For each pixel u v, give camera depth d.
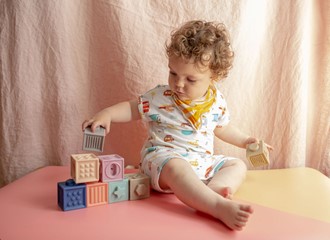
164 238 0.73
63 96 1.16
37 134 1.17
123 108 1.07
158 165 0.95
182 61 0.95
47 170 1.12
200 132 1.07
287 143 1.23
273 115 1.24
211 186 0.94
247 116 1.25
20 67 1.12
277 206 0.91
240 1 1.17
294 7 1.18
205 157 1.07
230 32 1.18
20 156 1.17
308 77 1.26
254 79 1.23
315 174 1.16
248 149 1.08
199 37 0.97
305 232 0.77
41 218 0.80
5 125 1.14
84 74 1.18
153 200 0.93
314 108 1.28
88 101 1.19
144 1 1.16
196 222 0.81
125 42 1.16
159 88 1.09
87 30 1.16
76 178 0.86
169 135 1.06
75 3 1.14
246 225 0.79
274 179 1.11
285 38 1.20
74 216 0.82
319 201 0.95
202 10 1.17
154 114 1.06
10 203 0.88
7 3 1.09
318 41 1.24
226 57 1.00
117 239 0.72
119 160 0.91
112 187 0.90
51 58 1.14
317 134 1.28
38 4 1.10
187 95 1.01
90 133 0.95
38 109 1.16
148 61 1.18
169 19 1.17
